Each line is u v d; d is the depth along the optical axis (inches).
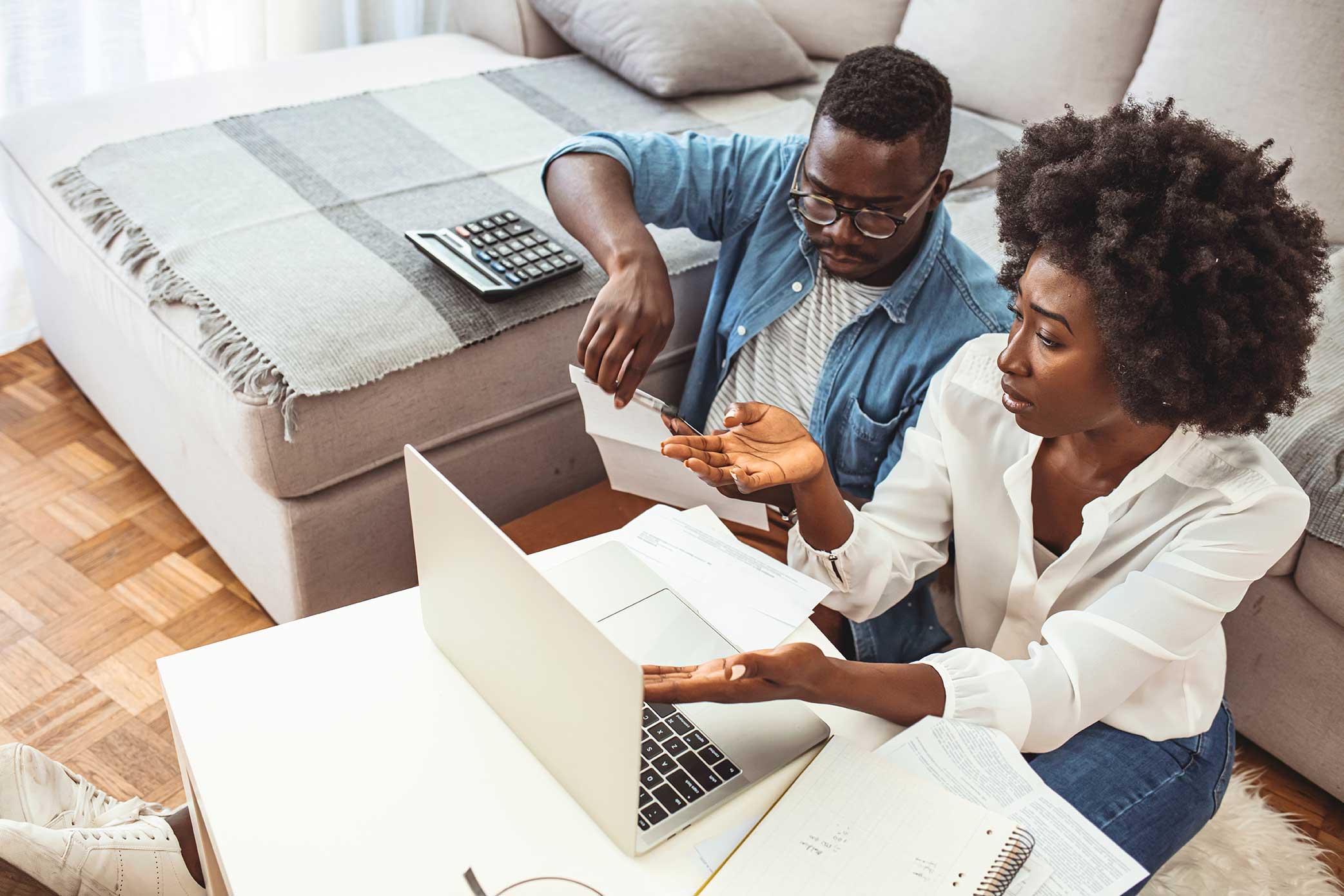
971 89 80.6
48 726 53.7
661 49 73.2
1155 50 71.6
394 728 30.6
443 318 51.5
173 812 40.2
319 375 47.7
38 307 75.3
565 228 50.7
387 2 92.8
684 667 29.7
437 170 62.4
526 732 30.1
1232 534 34.5
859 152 41.6
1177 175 31.0
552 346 55.5
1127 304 30.9
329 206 57.5
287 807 28.2
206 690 31.1
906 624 47.1
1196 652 35.9
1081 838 29.5
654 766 30.0
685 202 52.6
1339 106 64.4
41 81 75.6
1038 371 33.6
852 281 49.2
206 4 81.9
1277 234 31.6
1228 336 30.7
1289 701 54.2
